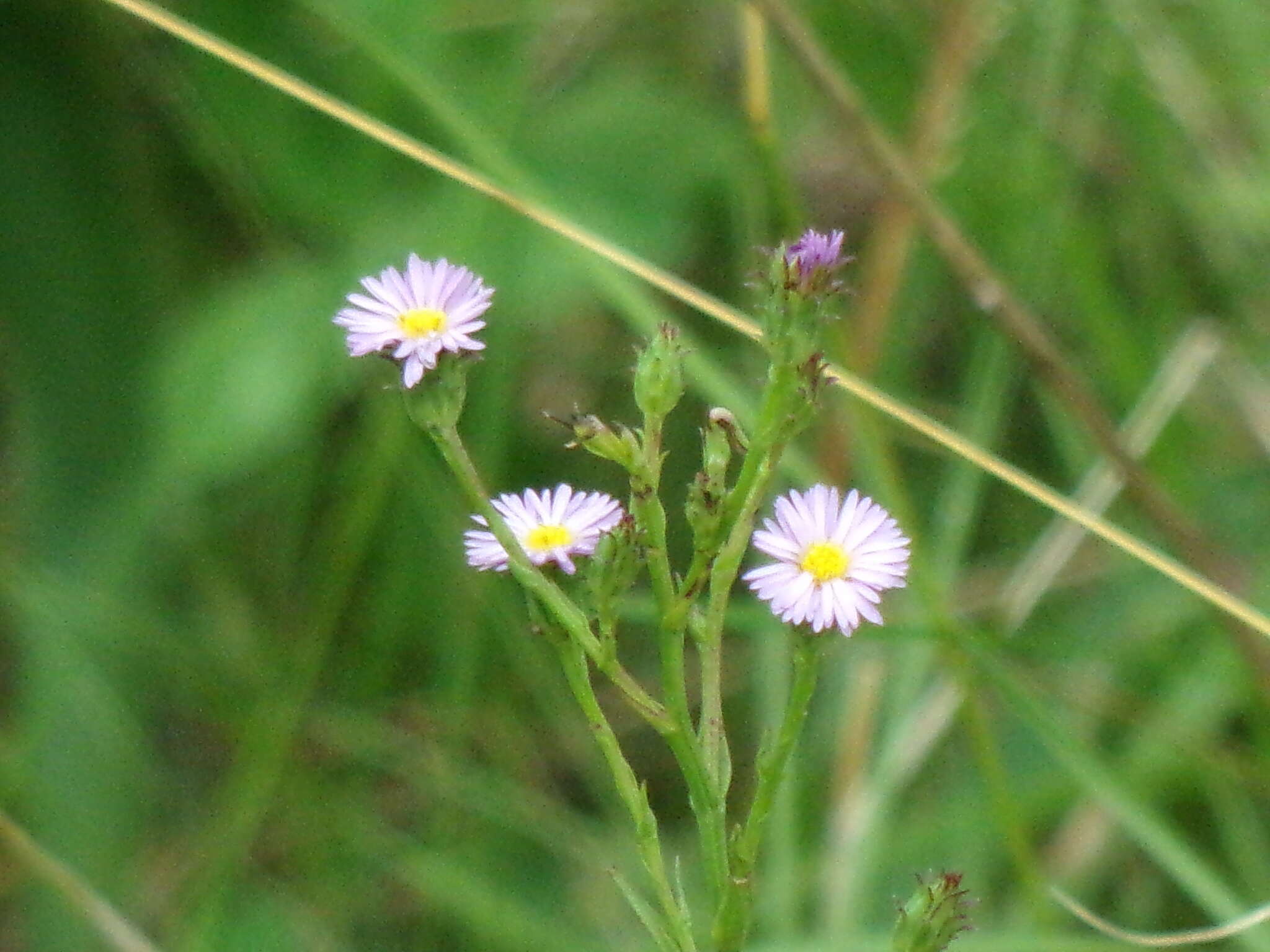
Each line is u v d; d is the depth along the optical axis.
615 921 0.59
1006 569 0.67
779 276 0.49
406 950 0.58
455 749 0.60
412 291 0.50
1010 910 0.58
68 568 0.60
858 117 0.59
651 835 0.50
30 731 0.59
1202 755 0.59
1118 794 0.57
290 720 0.59
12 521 0.60
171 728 0.60
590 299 0.64
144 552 0.60
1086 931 0.59
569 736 0.61
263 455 0.59
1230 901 0.56
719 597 0.50
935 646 0.59
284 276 0.60
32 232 0.61
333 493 0.65
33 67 0.61
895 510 0.58
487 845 0.59
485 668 0.63
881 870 0.59
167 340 0.60
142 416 0.61
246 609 0.61
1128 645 0.63
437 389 0.50
